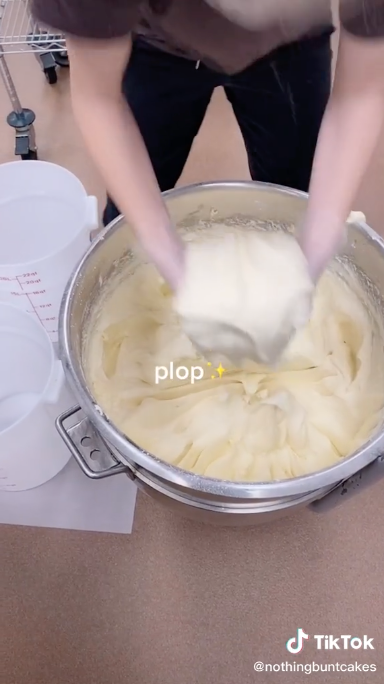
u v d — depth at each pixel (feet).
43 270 3.06
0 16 3.91
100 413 1.91
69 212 3.48
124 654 2.78
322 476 1.79
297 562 2.99
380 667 2.75
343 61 1.83
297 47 2.45
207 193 2.46
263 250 2.25
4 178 3.35
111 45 1.68
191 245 2.37
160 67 2.63
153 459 1.82
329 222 2.06
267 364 2.44
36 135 4.59
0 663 2.77
